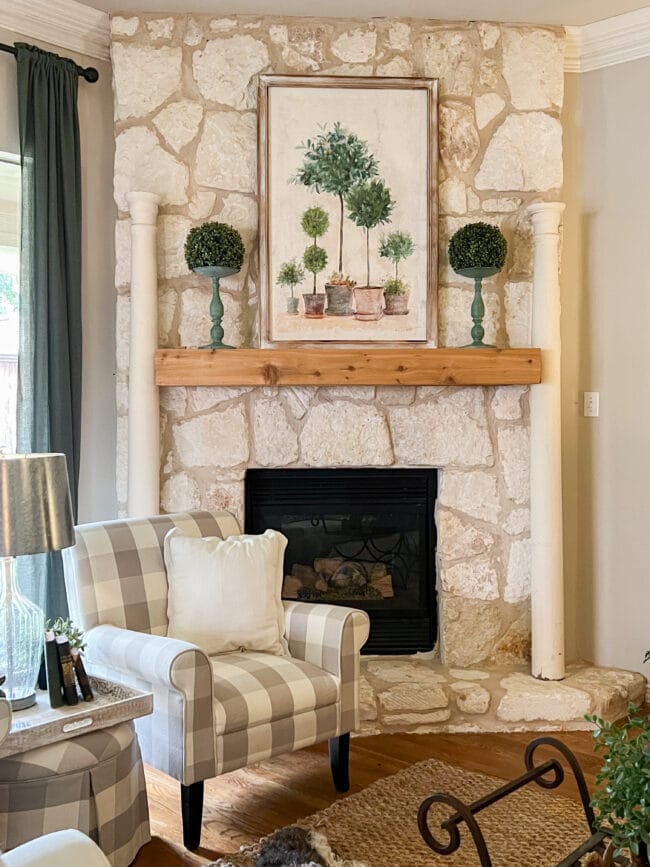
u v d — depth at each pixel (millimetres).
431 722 3408
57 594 3488
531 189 3742
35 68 3438
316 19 3674
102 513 3820
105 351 3814
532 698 3420
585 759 3107
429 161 3674
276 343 3645
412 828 2584
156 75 3617
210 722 2434
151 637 2564
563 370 3924
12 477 2279
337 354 3527
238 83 3656
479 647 3760
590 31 3779
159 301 3650
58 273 3508
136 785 2453
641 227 3732
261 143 3623
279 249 3643
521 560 3744
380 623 3904
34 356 3443
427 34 3703
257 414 3678
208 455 3652
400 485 3871
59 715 2275
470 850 2455
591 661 3914
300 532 3926
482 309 3623
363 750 3230
